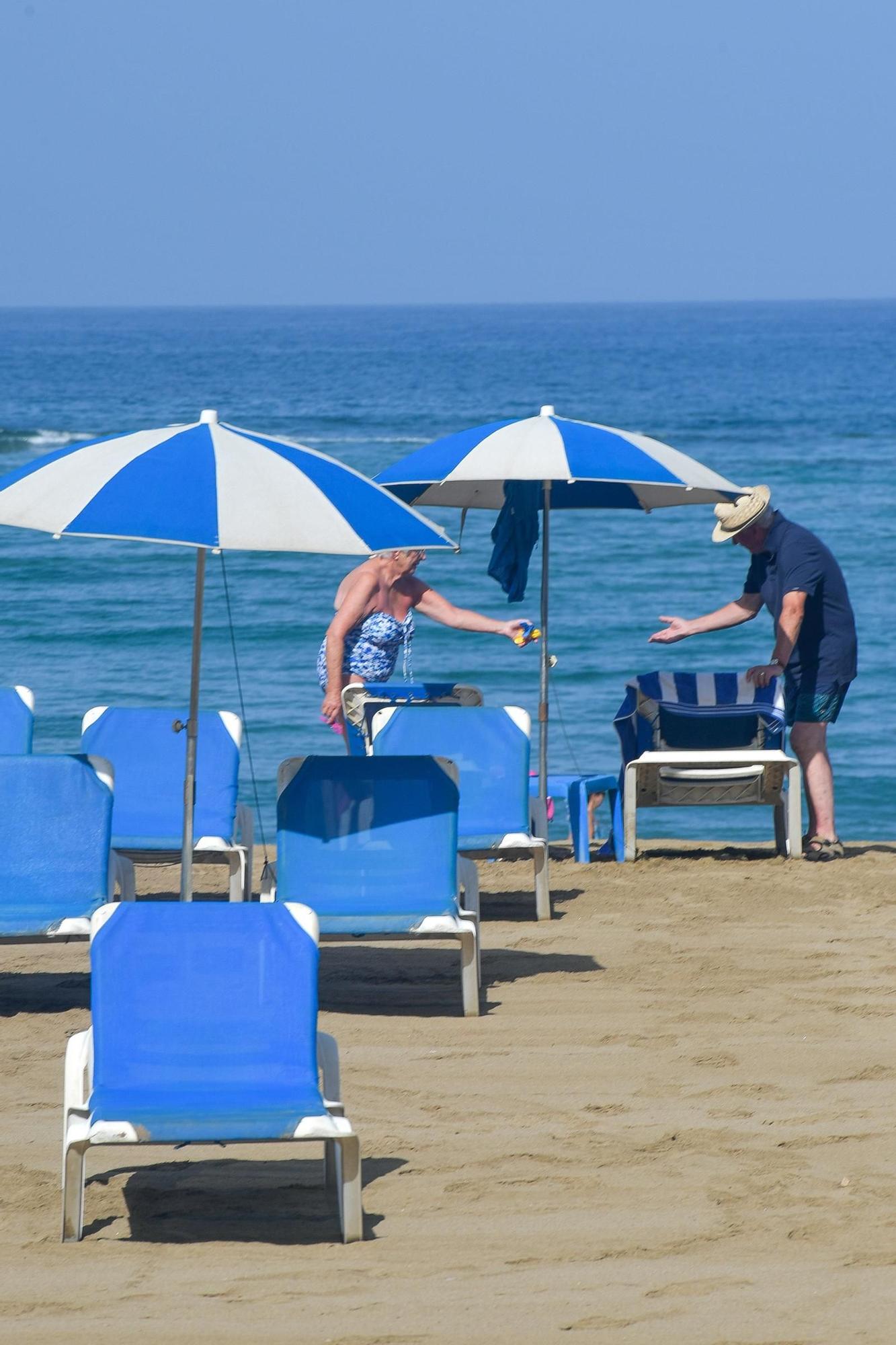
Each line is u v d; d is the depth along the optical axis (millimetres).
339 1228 17188
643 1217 17422
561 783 38281
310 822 25234
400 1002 25609
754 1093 21328
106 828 24578
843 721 68062
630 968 27297
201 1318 15070
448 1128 20156
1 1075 22031
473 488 37656
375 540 21500
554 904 31953
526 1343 14562
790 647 34656
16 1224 17328
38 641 84000
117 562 109938
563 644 84125
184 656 80625
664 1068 22359
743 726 36188
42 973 27547
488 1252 16594
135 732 31719
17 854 24359
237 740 31719
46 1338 14633
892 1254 16391
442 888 25203
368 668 34688
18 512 21641
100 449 22594
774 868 34969
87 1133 16672
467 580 104562
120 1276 16031
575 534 125250
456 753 30344
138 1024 17812
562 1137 19812
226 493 21422
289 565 109438
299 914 18344
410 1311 15242
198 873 36094
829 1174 18594
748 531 35281
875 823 54500
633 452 30828
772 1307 15273
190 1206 17953
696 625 35812
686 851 37719
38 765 24453
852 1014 24750
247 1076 17641
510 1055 22922
